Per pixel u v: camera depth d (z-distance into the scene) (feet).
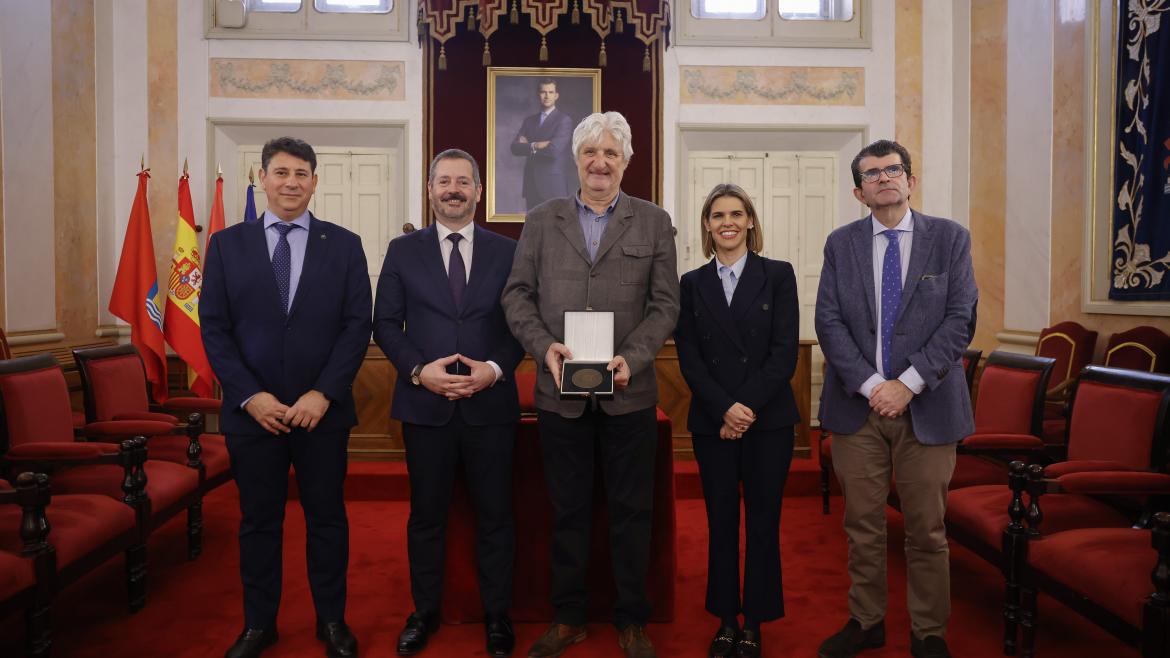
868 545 8.29
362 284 8.71
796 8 22.20
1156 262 14.33
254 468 8.11
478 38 21.59
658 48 21.63
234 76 21.07
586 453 8.20
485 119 21.62
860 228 8.42
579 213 8.45
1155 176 14.34
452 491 8.79
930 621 8.11
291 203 8.32
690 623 9.44
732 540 8.29
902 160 7.97
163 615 9.68
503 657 8.40
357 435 17.03
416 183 21.56
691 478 15.85
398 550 12.41
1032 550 8.17
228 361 8.06
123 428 11.32
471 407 8.36
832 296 8.41
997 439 10.23
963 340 7.72
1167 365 13.62
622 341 8.04
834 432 8.28
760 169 22.50
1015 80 18.81
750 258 8.50
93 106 19.83
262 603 8.29
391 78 21.45
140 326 18.42
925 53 21.81
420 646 8.55
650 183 21.76
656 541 9.36
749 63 21.83
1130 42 14.97
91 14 19.79
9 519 8.41
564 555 8.37
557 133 21.72
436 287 8.61
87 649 8.67
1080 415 10.04
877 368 8.06
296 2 21.47
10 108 16.37
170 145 20.98
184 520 14.03
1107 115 15.69
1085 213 16.17
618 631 8.50
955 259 7.94
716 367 8.27
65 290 18.44
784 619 9.55
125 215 20.84
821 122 21.86
